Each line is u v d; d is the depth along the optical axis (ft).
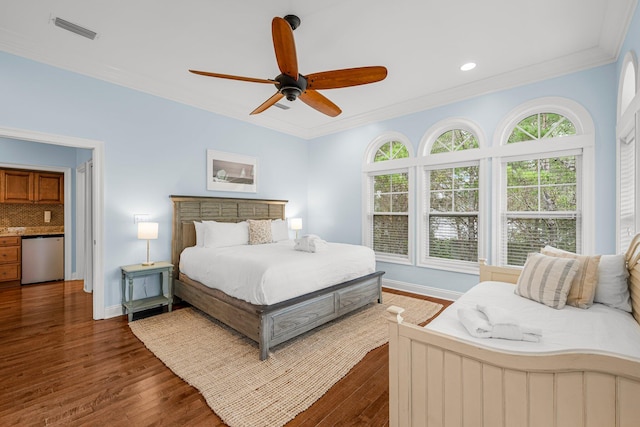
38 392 6.21
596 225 9.37
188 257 11.43
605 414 2.78
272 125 16.29
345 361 7.55
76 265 16.38
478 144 11.89
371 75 7.39
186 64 10.20
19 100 8.87
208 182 13.55
